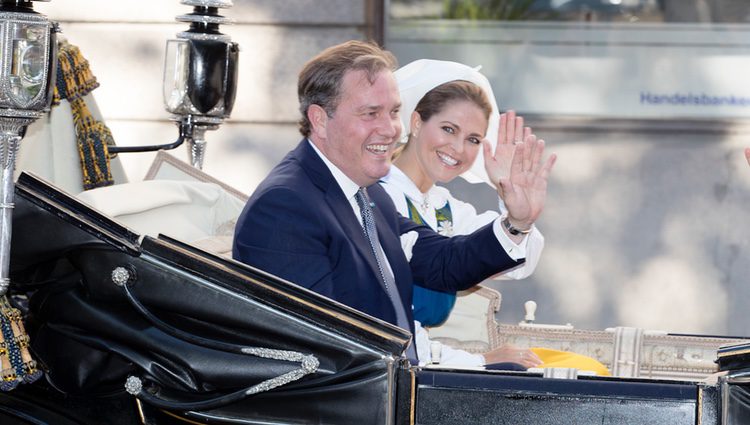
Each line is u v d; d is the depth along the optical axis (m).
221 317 4.84
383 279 5.77
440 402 4.84
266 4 12.27
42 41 4.93
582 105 13.14
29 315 5.16
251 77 12.34
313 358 4.80
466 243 6.30
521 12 12.95
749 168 13.16
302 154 5.73
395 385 4.80
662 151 13.24
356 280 5.50
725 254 13.20
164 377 4.95
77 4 12.29
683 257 13.22
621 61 13.10
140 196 6.28
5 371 4.96
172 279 4.87
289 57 12.34
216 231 6.71
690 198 13.27
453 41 12.88
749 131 13.14
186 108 7.53
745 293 13.18
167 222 6.39
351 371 4.77
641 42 13.07
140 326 4.96
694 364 6.86
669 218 13.28
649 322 13.17
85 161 7.03
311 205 5.48
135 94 12.37
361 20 12.38
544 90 13.10
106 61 12.34
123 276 4.87
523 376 4.84
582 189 13.26
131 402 5.06
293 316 4.83
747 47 13.04
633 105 13.16
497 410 4.81
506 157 6.12
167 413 5.02
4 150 4.86
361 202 5.91
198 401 4.93
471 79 7.12
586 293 13.12
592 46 13.05
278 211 5.45
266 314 4.83
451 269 6.32
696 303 13.16
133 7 12.27
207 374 4.89
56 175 6.88
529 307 7.48
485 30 12.90
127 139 12.41
